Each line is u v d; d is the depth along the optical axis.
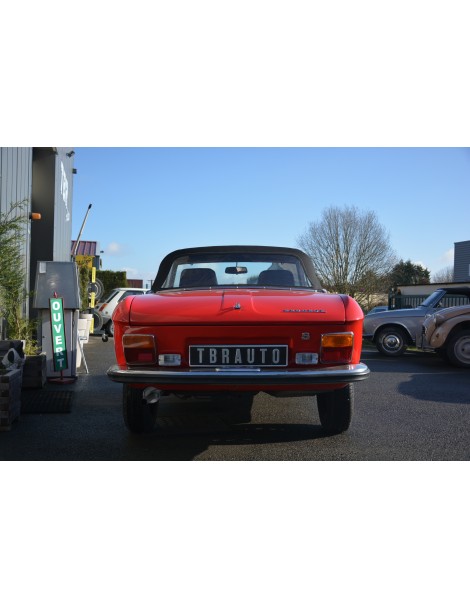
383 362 11.02
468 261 42.91
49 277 7.96
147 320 4.06
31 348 8.05
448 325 10.05
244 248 5.31
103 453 4.29
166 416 5.66
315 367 4.09
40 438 4.71
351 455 4.26
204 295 4.41
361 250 43.62
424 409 5.95
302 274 5.26
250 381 3.90
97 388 7.33
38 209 14.04
